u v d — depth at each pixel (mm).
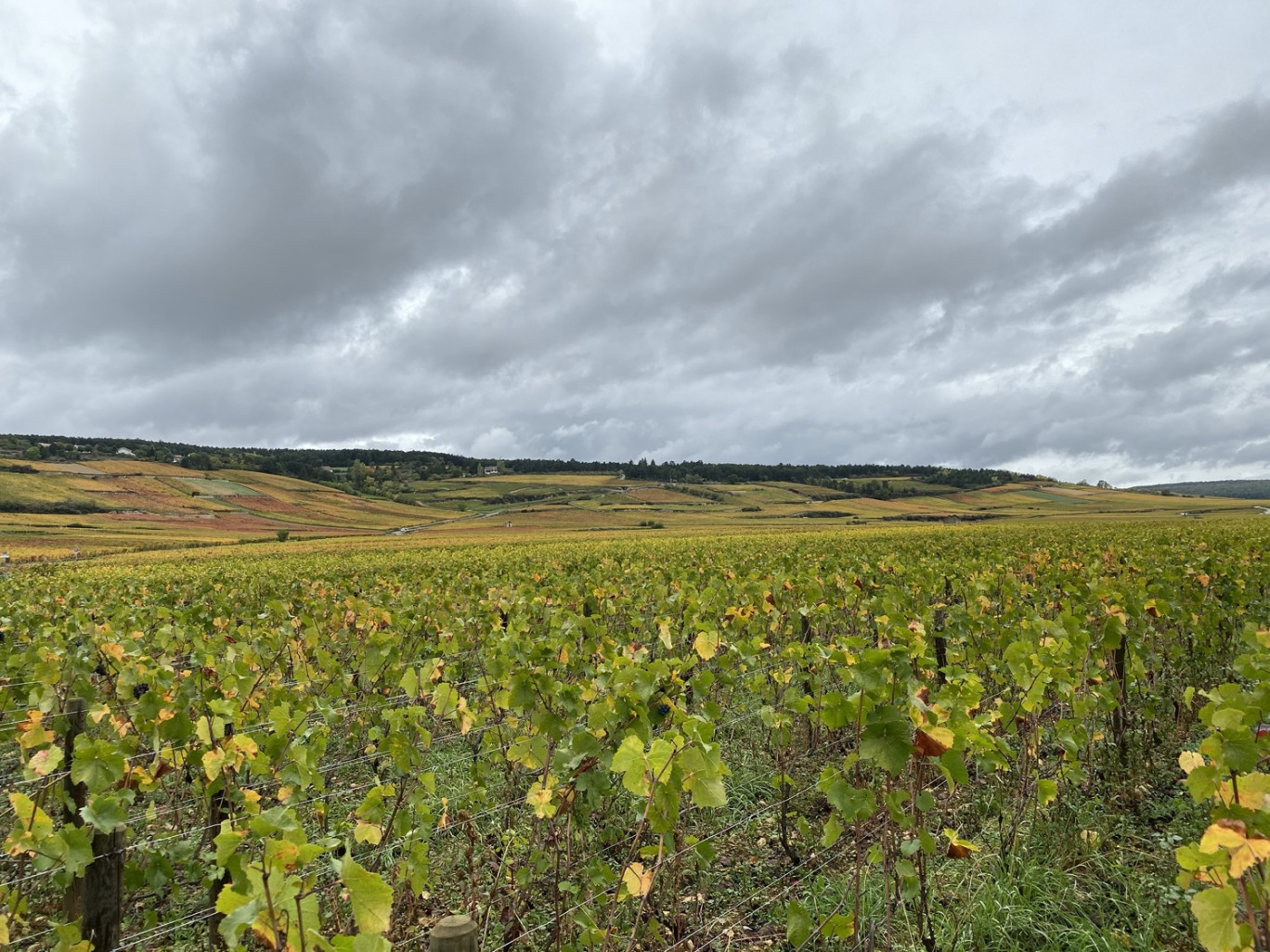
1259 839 2162
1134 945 3838
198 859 4367
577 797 4262
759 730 7074
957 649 6977
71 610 10758
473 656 7992
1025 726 4941
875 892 4371
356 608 8383
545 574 14297
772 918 4383
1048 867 4535
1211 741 2934
